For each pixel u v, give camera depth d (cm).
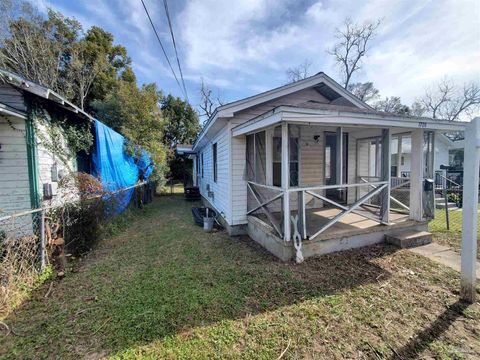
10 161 431
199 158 1339
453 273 324
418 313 241
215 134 723
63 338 217
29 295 289
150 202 1172
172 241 520
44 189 467
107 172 687
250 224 539
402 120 406
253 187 536
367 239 434
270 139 469
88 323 238
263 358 191
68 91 1580
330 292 285
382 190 450
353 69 2003
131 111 1042
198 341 211
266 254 422
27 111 436
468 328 218
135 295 290
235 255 422
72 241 411
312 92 596
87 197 479
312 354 193
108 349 204
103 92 1667
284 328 225
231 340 212
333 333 216
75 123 598
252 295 285
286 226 382
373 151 711
